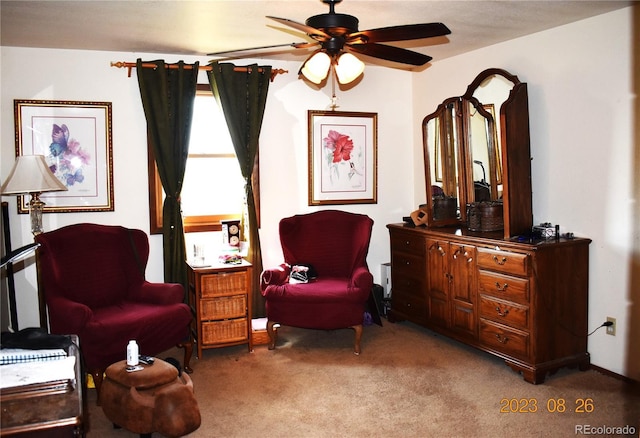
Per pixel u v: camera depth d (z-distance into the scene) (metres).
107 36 3.61
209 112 4.41
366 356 3.86
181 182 4.18
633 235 3.22
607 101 3.31
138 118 4.21
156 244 4.30
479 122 4.11
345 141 4.88
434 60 4.70
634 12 3.12
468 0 2.92
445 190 4.41
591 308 3.50
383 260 5.15
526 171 3.71
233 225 4.30
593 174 3.43
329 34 2.54
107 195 4.15
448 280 3.99
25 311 3.98
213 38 3.70
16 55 3.87
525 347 3.36
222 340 3.90
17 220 3.91
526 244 3.29
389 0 2.89
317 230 4.44
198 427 2.70
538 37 3.72
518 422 2.82
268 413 2.98
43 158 3.55
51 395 1.70
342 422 2.86
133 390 2.58
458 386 3.30
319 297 3.82
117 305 3.58
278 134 4.64
